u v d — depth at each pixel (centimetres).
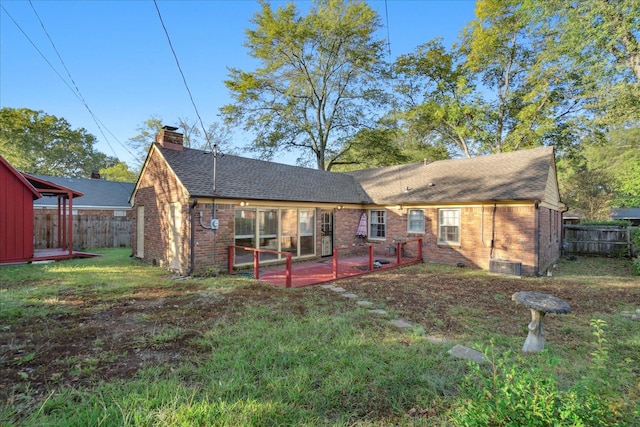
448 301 677
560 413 181
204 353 400
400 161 2608
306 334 462
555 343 452
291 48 2281
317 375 341
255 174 1234
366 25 2214
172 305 618
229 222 1009
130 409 272
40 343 425
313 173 1563
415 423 264
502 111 2350
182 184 945
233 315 555
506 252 1083
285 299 672
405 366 363
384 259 1309
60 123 3797
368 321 535
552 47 1706
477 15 2147
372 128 2466
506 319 560
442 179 1386
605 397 201
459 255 1195
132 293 711
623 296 731
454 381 327
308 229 1261
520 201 1053
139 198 1245
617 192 2292
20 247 1124
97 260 1233
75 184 2192
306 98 2512
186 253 933
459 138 2575
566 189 2756
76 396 299
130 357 386
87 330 475
